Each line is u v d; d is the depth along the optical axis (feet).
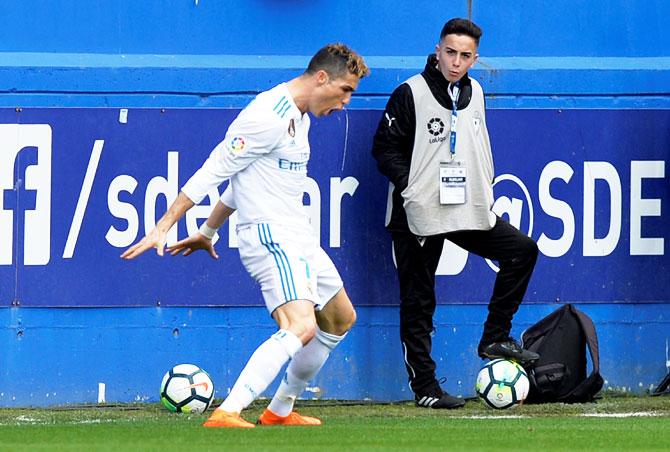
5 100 89.20
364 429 67.67
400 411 85.51
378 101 92.43
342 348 92.17
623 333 94.53
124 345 90.17
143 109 90.33
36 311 89.35
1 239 88.89
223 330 91.04
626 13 95.30
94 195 89.81
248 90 91.45
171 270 90.48
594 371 87.81
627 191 94.53
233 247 91.04
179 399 82.89
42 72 89.51
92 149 89.81
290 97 66.54
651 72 95.04
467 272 93.09
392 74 92.48
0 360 89.04
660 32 95.40
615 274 94.43
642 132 94.68
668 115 94.79
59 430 66.69
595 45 95.04
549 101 94.12
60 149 89.51
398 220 87.35
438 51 84.99
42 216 89.25
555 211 93.97
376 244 92.43
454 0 93.91
